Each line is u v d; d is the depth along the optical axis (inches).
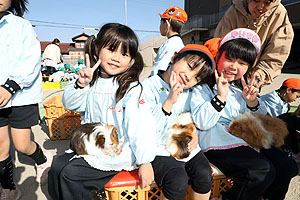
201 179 54.8
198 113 64.3
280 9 80.3
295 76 388.5
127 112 57.7
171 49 101.8
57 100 123.6
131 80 61.1
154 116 60.2
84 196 54.4
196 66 59.1
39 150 77.5
